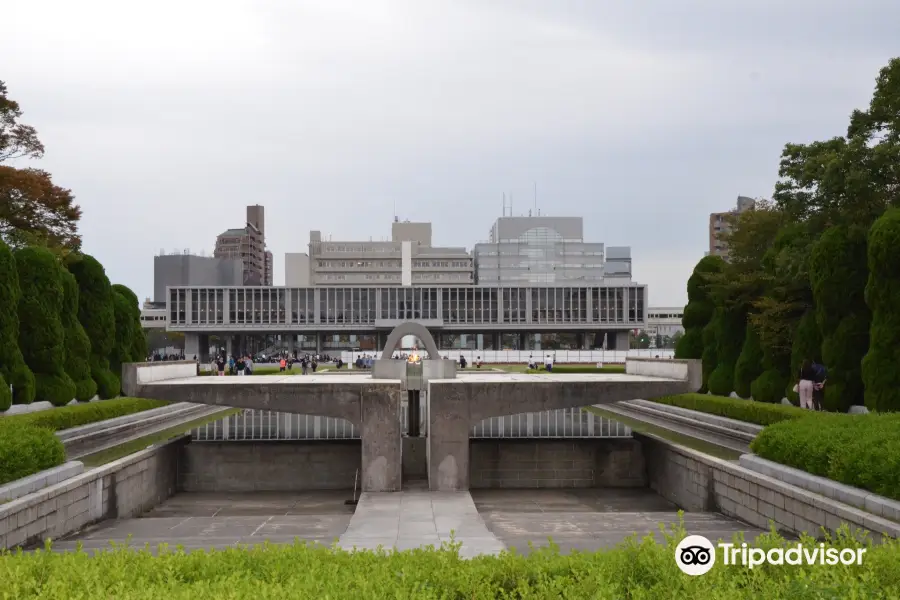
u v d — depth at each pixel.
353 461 23.66
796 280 29.55
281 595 6.10
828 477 13.35
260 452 23.58
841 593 5.98
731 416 27.30
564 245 147.38
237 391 19.81
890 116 31.14
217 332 107.38
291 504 21.33
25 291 29.16
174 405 35.44
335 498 22.16
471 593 6.61
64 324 31.41
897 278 22.50
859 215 28.81
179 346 140.00
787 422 16.52
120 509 18.20
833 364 25.42
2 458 13.74
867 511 11.63
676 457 20.84
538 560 7.30
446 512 16.09
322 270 142.25
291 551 8.03
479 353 80.25
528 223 147.75
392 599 6.17
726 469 16.94
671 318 170.50
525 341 115.06
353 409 19.44
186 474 23.41
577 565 7.05
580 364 78.88
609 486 24.08
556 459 24.12
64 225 45.91
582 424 31.91
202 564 7.46
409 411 25.97
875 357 22.83
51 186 43.78
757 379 30.42
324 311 107.19
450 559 7.50
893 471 11.56
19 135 43.94
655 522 15.62
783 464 15.20
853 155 28.61
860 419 15.95
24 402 27.23
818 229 31.47
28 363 29.02
